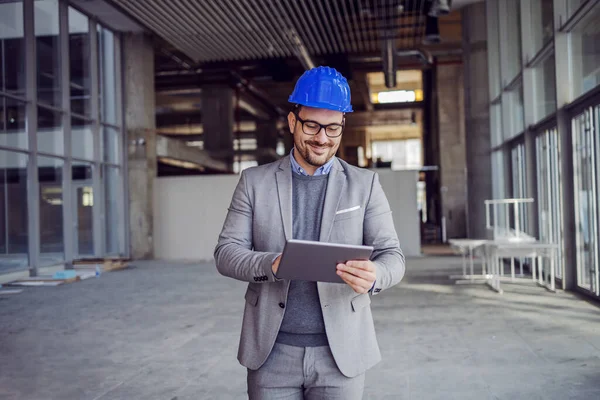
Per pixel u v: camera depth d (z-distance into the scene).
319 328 1.61
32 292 8.91
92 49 13.21
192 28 12.88
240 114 28.58
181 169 22.11
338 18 12.69
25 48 10.81
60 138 11.89
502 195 12.36
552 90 8.59
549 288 8.00
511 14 11.16
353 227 1.64
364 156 34.25
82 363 4.59
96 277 10.87
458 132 21.05
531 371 4.05
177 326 6.02
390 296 7.65
